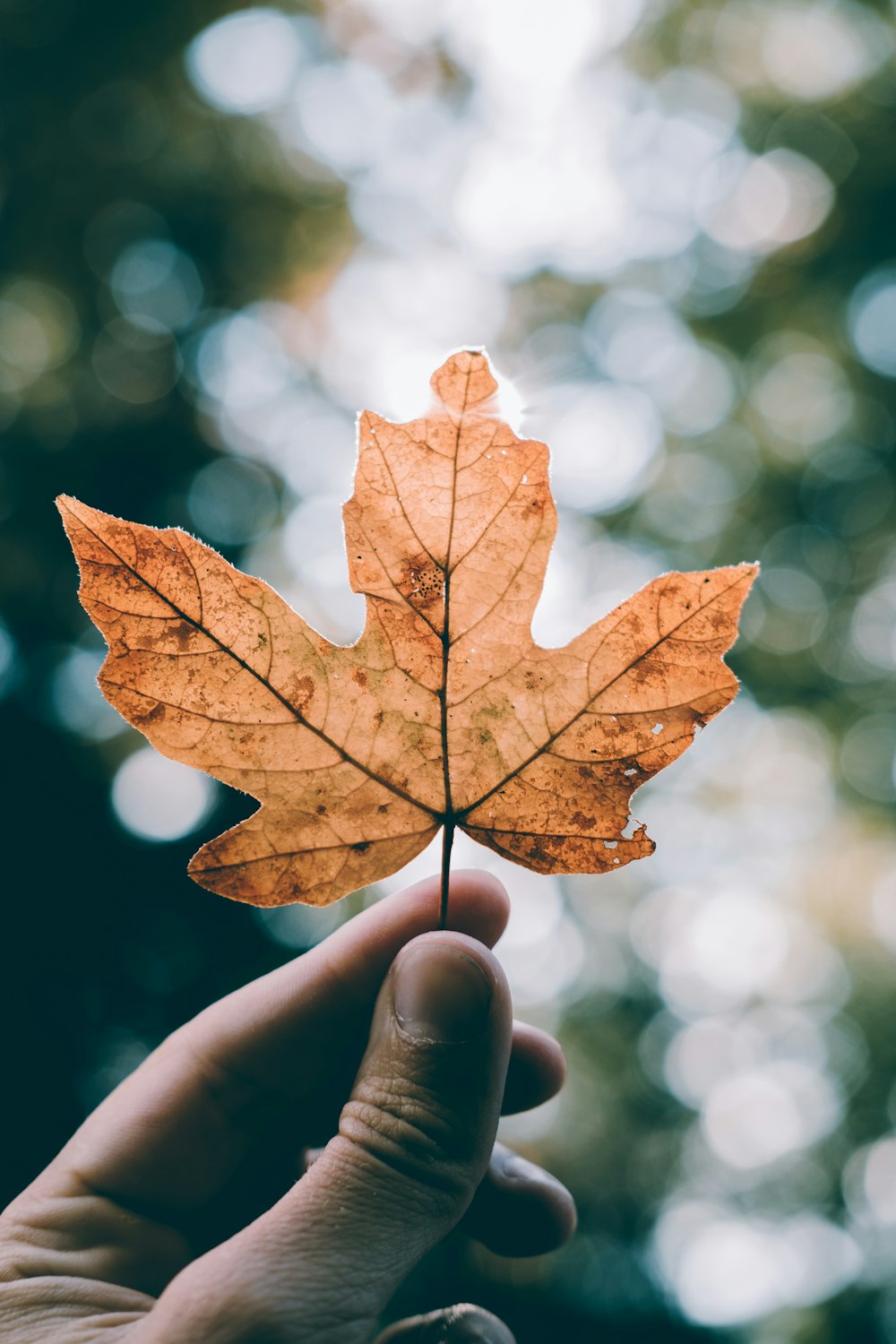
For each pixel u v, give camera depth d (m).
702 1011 10.67
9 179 7.18
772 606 10.07
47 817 5.96
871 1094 9.61
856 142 9.77
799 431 10.25
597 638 1.50
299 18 8.76
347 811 1.54
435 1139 1.55
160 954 6.02
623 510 10.55
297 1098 2.16
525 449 1.46
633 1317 10.00
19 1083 5.43
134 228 7.60
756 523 10.24
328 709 1.50
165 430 7.21
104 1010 5.84
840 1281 9.29
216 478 7.41
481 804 1.56
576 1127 10.05
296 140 8.48
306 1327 1.38
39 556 6.38
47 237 7.29
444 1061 1.58
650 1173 10.36
